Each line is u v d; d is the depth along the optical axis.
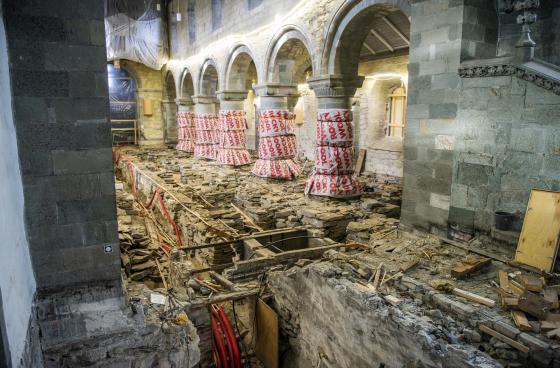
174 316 5.39
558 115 5.47
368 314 4.96
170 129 27.97
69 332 4.76
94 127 4.79
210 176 15.13
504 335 4.34
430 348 4.19
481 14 6.59
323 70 10.71
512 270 5.71
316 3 10.71
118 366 4.94
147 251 9.33
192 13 21.06
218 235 8.67
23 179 4.56
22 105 4.45
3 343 2.55
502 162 6.18
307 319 6.15
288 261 7.40
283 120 14.12
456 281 5.60
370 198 11.29
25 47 4.39
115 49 23.17
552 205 5.55
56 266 4.85
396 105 15.43
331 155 11.02
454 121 6.75
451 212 6.98
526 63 5.74
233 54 16.27
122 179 21.36
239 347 7.05
